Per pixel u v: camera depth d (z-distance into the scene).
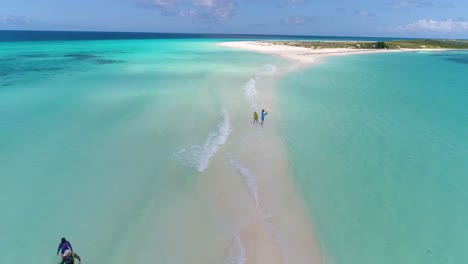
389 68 57.62
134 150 17.83
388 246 11.09
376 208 13.20
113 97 28.89
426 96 34.06
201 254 10.44
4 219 11.87
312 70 50.31
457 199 14.05
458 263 10.46
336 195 14.03
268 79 39.97
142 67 49.22
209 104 27.09
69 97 28.58
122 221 11.96
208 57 67.19
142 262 10.09
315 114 25.80
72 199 13.21
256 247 10.78
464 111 28.09
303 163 16.92
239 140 19.69
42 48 83.44
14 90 30.97
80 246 10.68
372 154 18.36
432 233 11.82
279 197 13.73
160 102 27.38
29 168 15.48
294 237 11.34
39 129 20.47
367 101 30.84
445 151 19.14
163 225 11.77
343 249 10.88
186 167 16.06
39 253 10.43
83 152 17.39
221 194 13.81
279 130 21.75
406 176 15.93
